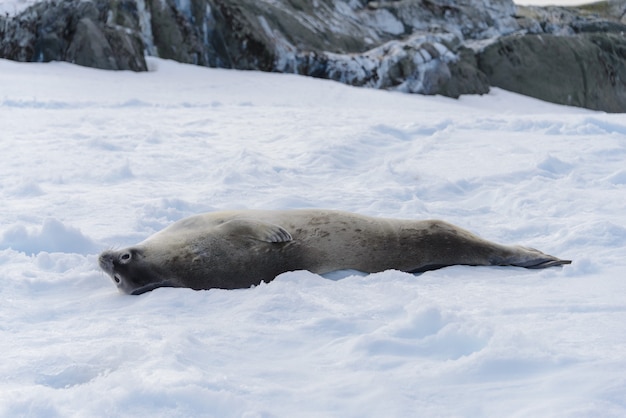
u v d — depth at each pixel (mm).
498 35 45281
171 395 3459
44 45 30547
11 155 11234
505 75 41594
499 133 14117
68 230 7012
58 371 3977
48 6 30531
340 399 3568
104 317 5160
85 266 6516
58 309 5363
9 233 6973
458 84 39031
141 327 4832
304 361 4148
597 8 52656
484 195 9398
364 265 6473
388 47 38938
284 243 6328
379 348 4246
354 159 11656
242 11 36594
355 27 42281
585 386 3549
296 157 11789
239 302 5438
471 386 3686
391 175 10312
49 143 12422
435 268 6602
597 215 8188
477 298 5391
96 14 31750
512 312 4977
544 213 8438
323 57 36781
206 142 13078
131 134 13648
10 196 8828
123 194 9039
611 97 43562
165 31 35281
